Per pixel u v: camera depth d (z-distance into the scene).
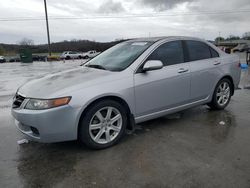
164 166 3.01
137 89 3.71
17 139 3.94
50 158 3.29
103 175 2.85
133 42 4.54
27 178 2.83
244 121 4.55
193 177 2.76
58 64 27.62
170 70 4.12
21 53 33.91
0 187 2.67
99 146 3.46
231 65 5.18
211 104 5.11
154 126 4.35
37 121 3.12
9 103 6.42
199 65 4.57
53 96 3.14
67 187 2.65
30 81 4.03
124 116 3.67
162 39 4.28
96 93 3.32
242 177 2.74
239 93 6.99
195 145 3.56
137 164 3.07
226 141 3.68
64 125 3.18
